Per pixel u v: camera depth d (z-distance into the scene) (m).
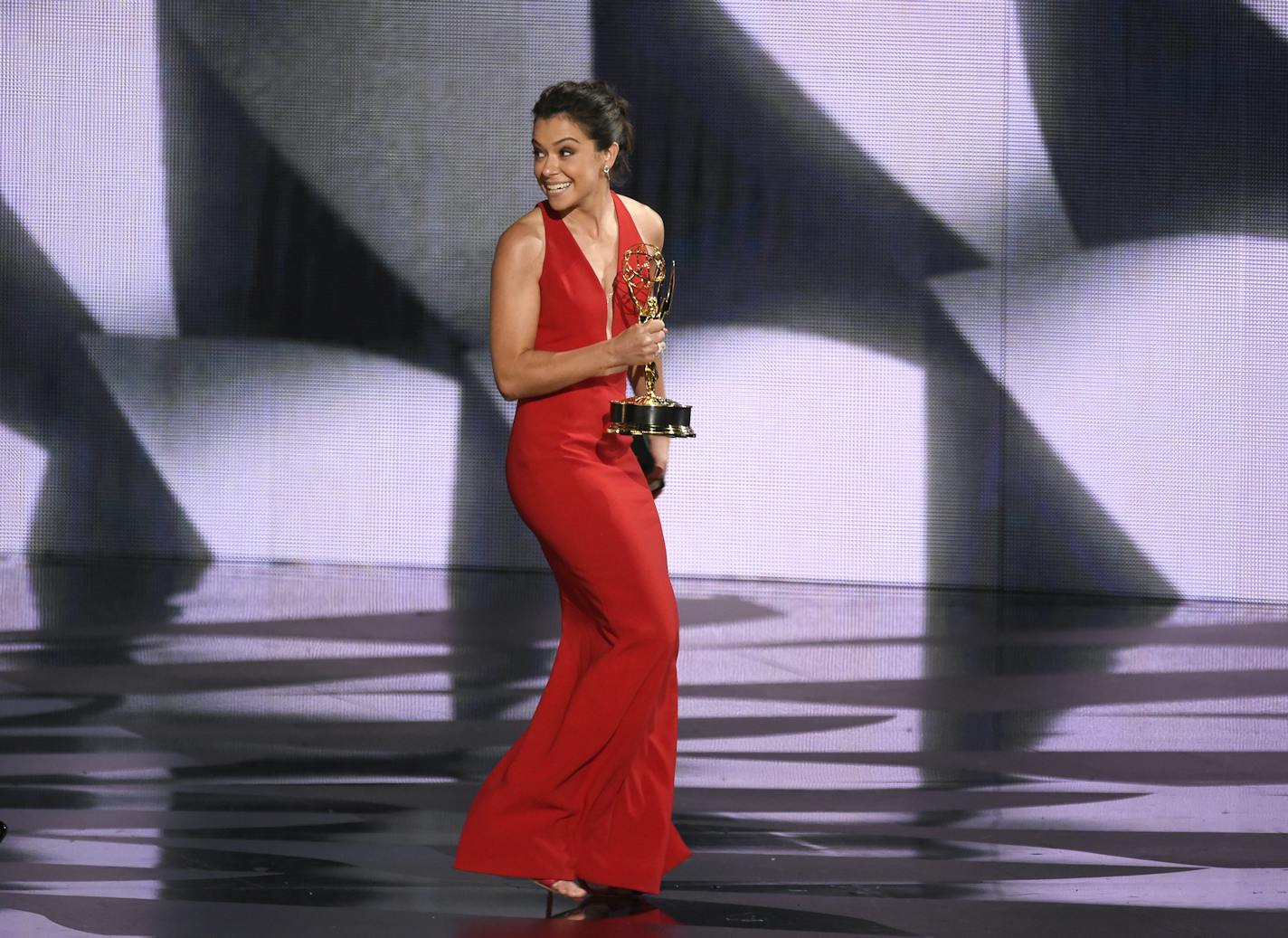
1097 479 25.55
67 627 20.77
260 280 26.77
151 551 27.33
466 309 26.53
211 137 26.56
